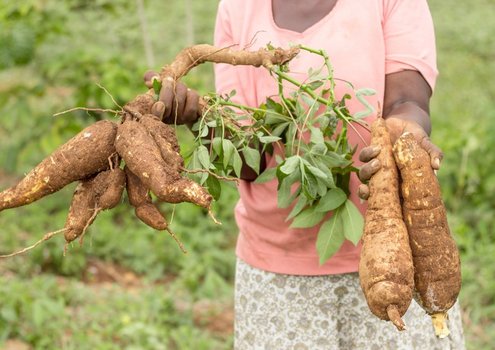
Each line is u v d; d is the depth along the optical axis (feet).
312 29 6.37
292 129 6.17
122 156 5.67
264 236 6.63
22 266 13.19
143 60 20.33
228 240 15.02
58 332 10.77
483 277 12.57
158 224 5.73
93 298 12.17
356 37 6.30
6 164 16.38
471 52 25.94
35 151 16.43
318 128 6.07
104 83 14.88
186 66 6.31
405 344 6.43
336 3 6.36
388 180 5.61
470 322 11.52
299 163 5.90
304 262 6.52
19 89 16.10
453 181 15.24
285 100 6.17
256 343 6.77
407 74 6.29
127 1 17.52
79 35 19.11
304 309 6.58
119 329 11.16
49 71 15.25
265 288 6.68
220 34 6.81
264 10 6.56
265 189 6.56
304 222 6.17
